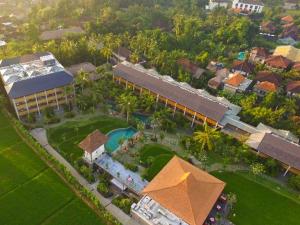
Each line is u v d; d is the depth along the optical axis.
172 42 180.12
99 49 158.25
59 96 119.31
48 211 80.56
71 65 148.38
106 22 187.88
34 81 112.31
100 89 123.88
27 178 89.44
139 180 90.88
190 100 118.25
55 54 143.50
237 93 139.62
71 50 147.00
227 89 142.00
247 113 121.50
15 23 197.38
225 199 86.94
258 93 142.38
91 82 126.75
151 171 95.75
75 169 94.00
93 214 80.69
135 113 121.88
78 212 80.94
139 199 85.75
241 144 105.88
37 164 94.50
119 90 128.62
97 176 92.81
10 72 116.38
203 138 98.81
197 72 149.88
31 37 168.88
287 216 86.62
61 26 191.50
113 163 95.69
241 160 103.25
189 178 79.50
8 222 76.94
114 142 107.06
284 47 181.38
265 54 173.88
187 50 181.25
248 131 110.31
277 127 116.44
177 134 113.62
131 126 114.62
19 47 153.25
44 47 147.38
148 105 120.38
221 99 126.12
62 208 81.69
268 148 99.94
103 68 143.62
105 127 112.94
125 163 96.62
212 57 173.62
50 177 90.50
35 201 82.94
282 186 96.12
